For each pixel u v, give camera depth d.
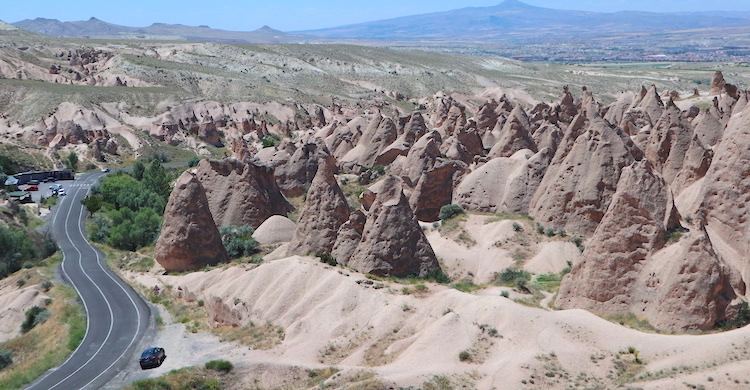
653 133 80.12
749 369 41.72
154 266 79.44
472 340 49.75
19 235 90.62
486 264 71.62
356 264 63.78
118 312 67.12
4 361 61.81
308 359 52.22
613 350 47.06
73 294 73.38
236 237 82.62
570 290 55.03
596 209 71.88
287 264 61.84
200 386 50.59
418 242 64.50
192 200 74.75
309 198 71.25
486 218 79.94
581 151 74.12
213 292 62.84
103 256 88.88
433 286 60.09
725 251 55.94
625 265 52.72
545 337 48.41
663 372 43.69
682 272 49.47
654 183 54.25
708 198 58.19
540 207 76.50
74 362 56.62
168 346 57.62
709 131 81.75
